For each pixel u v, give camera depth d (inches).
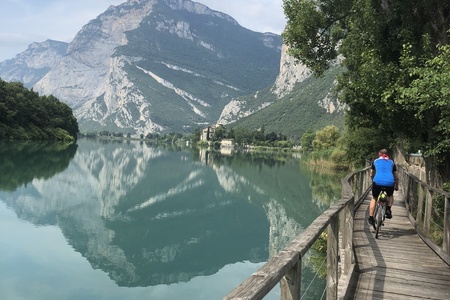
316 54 768.3
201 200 1620.3
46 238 871.1
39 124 4724.4
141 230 1075.3
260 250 881.5
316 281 522.0
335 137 4163.4
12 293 544.7
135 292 606.9
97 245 883.4
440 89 374.9
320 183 1975.9
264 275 84.5
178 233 1049.5
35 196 1390.3
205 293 616.4
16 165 2112.5
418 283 268.7
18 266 659.4
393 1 514.3
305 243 115.8
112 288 609.3
